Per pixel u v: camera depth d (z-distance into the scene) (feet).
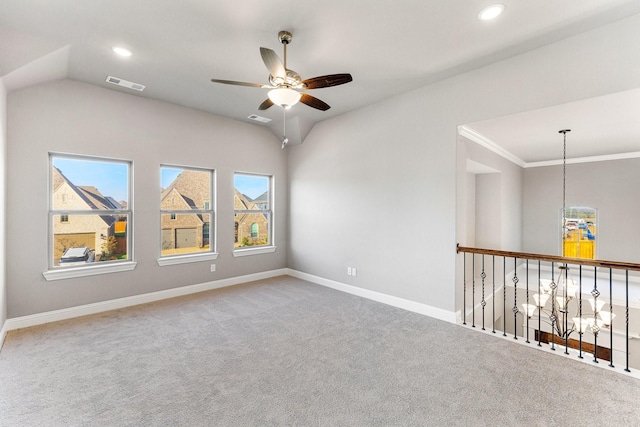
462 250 10.71
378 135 13.26
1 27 8.00
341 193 14.99
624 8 7.07
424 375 7.43
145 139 12.92
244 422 5.79
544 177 20.68
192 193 14.74
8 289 9.98
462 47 8.84
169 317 11.25
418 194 11.83
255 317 11.29
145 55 9.43
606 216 18.39
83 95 11.38
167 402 6.38
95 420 5.82
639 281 17.28
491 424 5.74
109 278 12.07
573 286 10.48
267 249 17.46
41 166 10.59
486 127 11.39
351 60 9.63
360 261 14.07
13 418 5.83
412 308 12.02
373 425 5.74
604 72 7.76
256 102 13.46
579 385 6.98
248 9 7.23
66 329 10.09
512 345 9.05
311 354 8.48
